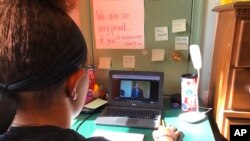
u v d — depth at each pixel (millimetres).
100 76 1445
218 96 1106
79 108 511
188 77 1170
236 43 915
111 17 1341
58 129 408
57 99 420
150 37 1338
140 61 1383
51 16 382
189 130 1009
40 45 365
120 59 1401
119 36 1362
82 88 488
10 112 382
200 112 1173
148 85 1194
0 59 366
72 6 442
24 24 365
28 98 393
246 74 935
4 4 376
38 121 412
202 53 1332
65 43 389
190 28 1293
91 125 1080
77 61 414
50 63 373
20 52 360
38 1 385
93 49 1413
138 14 1311
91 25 1378
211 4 1267
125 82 1223
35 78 369
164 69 1371
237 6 859
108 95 1242
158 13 1297
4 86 375
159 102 1180
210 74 1338
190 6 1266
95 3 1337
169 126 1014
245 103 963
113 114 1143
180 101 1251
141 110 1172
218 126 1094
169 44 1334
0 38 365
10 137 386
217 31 1197
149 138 960
